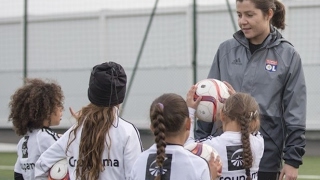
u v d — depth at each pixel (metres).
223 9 33.88
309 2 32.94
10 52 38.06
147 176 8.59
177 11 35.41
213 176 9.05
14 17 37.91
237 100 9.75
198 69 32.00
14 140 36.31
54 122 11.38
